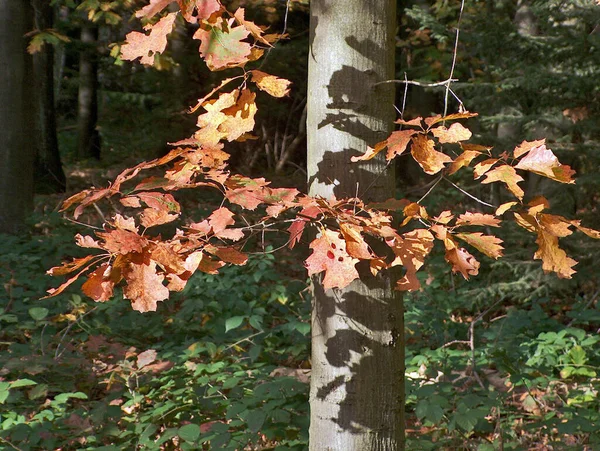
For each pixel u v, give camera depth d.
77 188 14.89
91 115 18.70
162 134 15.25
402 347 2.62
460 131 2.11
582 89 6.78
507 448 3.80
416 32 12.59
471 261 2.15
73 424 4.07
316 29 2.54
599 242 7.11
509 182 2.00
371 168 2.52
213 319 6.15
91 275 1.94
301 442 3.62
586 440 3.96
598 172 7.08
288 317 6.03
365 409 2.54
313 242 2.07
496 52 7.27
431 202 8.45
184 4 2.00
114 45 8.61
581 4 6.73
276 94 2.12
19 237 9.45
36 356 4.80
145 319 6.24
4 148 9.80
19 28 9.90
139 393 4.44
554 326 5.73
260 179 2.20
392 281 2.56
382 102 2.52
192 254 2.05
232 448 3.51
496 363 4.91
